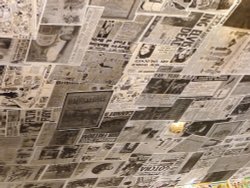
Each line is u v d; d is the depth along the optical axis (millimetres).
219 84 1422
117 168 1946
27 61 1122
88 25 1045
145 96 1401
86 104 1371
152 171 2082
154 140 1738
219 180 2453
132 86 1333
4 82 1187
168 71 1297
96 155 1763
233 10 1084
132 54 1185
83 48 1120
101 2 982
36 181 1920
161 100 1444
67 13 993
